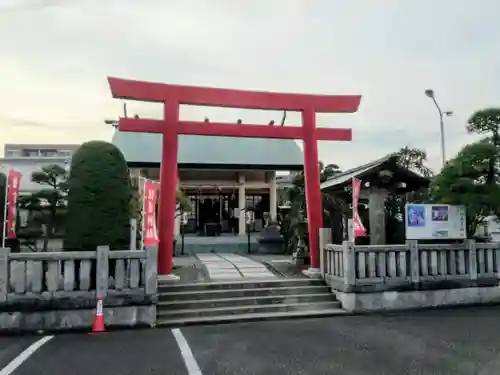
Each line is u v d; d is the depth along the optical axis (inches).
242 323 339.9
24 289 315.9
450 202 416.8
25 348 271.3
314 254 442.6
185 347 270.5
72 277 323.0
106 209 357.4
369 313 372.8
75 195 357.1
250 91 443.5
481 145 412.5
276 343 278.5
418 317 356.2
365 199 538.6
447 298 398.0
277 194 1079.6
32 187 775.7
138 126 415.8
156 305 337.4
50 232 510.6
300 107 456.1
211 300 370.9
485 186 407.5
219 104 435.8
